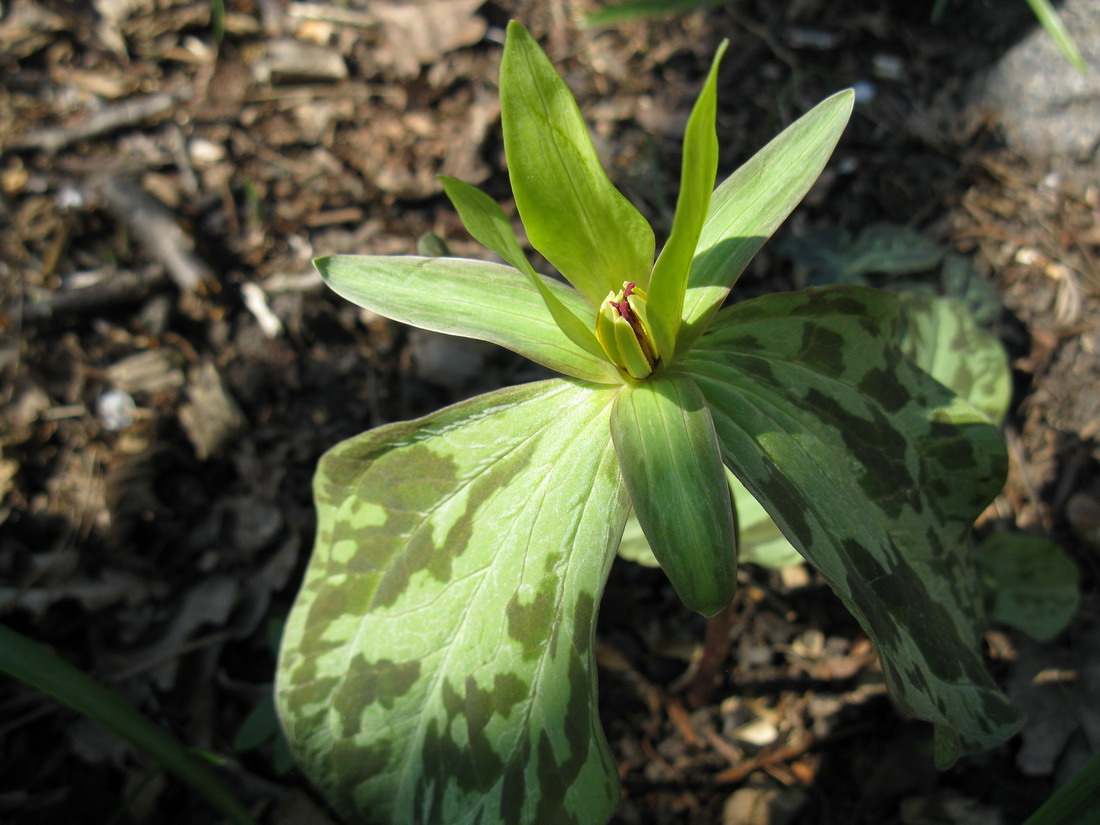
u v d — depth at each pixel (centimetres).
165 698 30
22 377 34
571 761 19
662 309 19
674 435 18
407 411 36
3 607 30
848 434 21
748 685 31
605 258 19
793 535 18
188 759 21
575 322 19
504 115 17
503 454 21
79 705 20
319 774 21
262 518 33
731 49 45
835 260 39
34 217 37
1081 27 42
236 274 37
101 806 27
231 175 40
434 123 42
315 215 39
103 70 41
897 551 21
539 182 18
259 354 36
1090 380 36
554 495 20
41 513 32
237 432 34
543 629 20
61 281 36
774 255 40
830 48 45
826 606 33
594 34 45
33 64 41
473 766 20
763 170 20
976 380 32
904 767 29
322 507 22
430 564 21
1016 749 29
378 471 21
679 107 43
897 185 41
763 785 29
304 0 44
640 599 33
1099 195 40
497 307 20
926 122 43
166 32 42
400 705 21
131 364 35
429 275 20
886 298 21
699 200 17
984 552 31
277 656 31
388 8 44
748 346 21
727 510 18
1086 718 30
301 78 42
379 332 37
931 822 28
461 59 43
